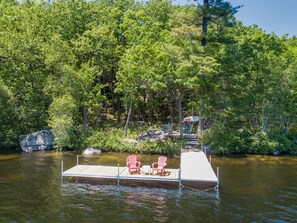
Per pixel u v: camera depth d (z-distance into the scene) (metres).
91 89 36.91
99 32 36.09
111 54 38.00
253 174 21.81
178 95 34.00
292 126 38.22
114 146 30.97
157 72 31.33
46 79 34.31
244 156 29.48
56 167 23.33
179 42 34.88
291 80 33.09
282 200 16.02
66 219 13.12
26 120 34.84
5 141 32.97
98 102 36.75
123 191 17.31
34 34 36.22
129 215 13.65
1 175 20.64
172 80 30.91
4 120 32.88
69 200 15.62
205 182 18.94
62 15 38.94
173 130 39.97
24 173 21.27
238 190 17.77
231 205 15.13
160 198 16.11
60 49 33.31
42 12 37.94
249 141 31.38
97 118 37.66
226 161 26.73
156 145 30.36
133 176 18.44
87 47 35.97
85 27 40.09
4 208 14.37
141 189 17.75
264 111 34.00
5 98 31.84
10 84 35.22
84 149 31.70
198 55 30.42
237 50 32.91
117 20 42.69
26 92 36.09
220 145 30.25
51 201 15.43
